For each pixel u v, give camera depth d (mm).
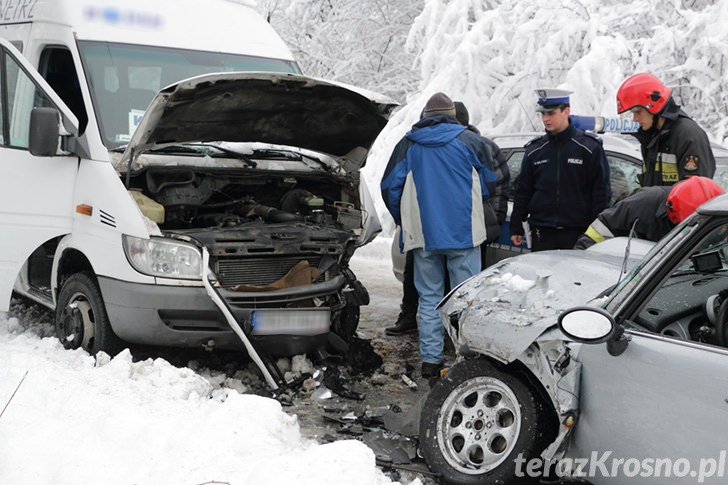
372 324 7230
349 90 5348
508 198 6309
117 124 5305
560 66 11273
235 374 5309
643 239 4707
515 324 3654
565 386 3432
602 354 3344
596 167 5660
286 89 5234
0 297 5520
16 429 3740
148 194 5242
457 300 4039
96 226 5078
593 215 5719
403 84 13992
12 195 5445
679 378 3082
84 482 3432
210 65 5980
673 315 3490
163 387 4559
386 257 11156
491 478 3654
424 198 5348
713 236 3572
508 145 7113
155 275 4844
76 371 4629
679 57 10867
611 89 10383
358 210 5844
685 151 5102
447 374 3971
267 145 5910
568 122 5699
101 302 5148
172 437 3814
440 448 3916
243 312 4926
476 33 11430
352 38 13961
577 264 4035
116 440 3826
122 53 5633
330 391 5121
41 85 5340
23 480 3422
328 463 3553
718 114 10602
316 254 5453
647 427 3160
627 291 3291
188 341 4945
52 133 5008
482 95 11516
